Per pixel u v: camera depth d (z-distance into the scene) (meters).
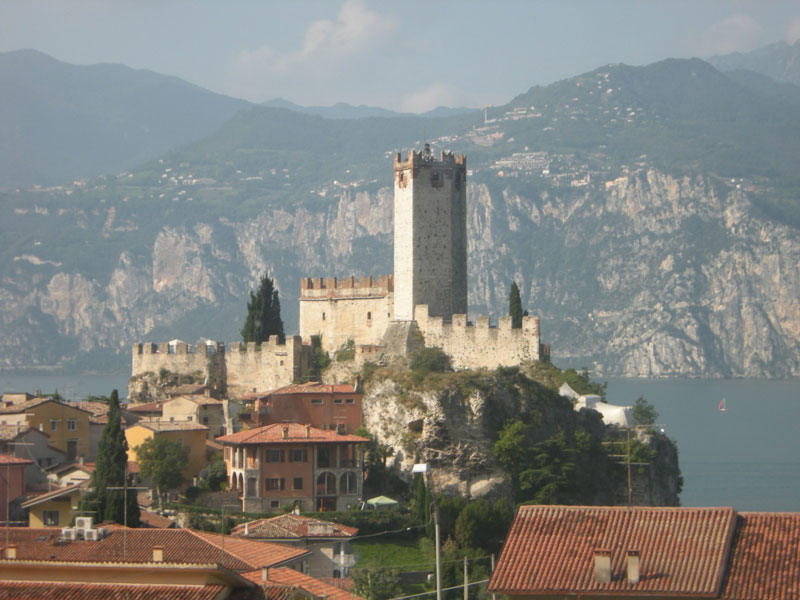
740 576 149.62
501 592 151.12
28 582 174.62
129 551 189.00
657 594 148.00
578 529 159.00
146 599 168.25
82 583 176.50
